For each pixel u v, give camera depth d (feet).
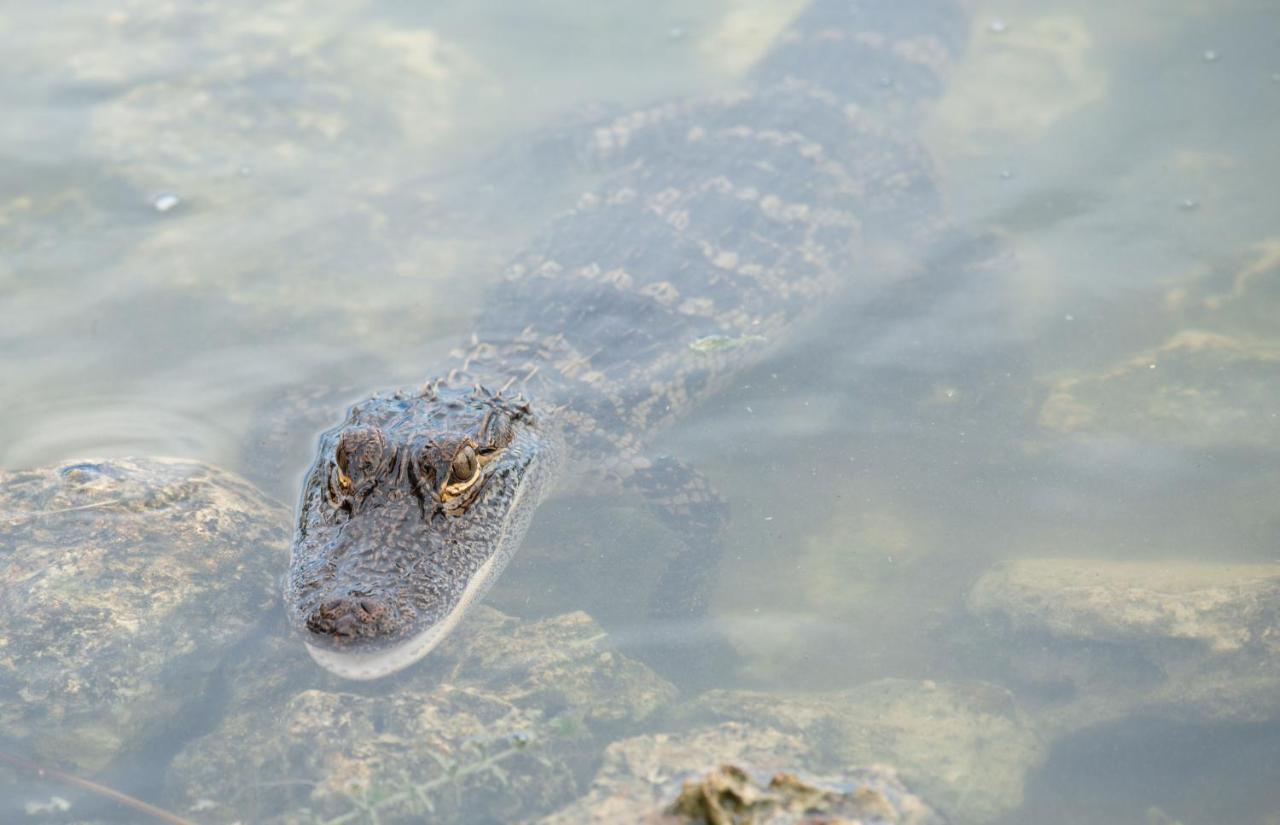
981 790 13.10
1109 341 21.30
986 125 29.09
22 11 32.27
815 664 15.40
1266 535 16.88
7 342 20.25
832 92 28.89
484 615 15.94
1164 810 12.95
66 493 16.30
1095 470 18.47
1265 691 14.26
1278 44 30.68
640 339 21.03
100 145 26.73
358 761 12.93
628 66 31.68
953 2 33.35
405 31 32.94
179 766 13.07
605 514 18.81
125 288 22.20
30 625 14.17
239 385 19.80
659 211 24.16
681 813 11.57
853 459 18.92
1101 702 14.73
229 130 27.94
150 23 32.27
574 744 13.56
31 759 12.82
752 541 17.69
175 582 15.11
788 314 22.04
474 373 19.49
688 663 15.34
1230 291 22.34
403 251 24.35
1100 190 25.71
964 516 17.83
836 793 12.23
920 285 23.03
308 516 15.67
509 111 29.84
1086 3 34.19
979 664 15.46
